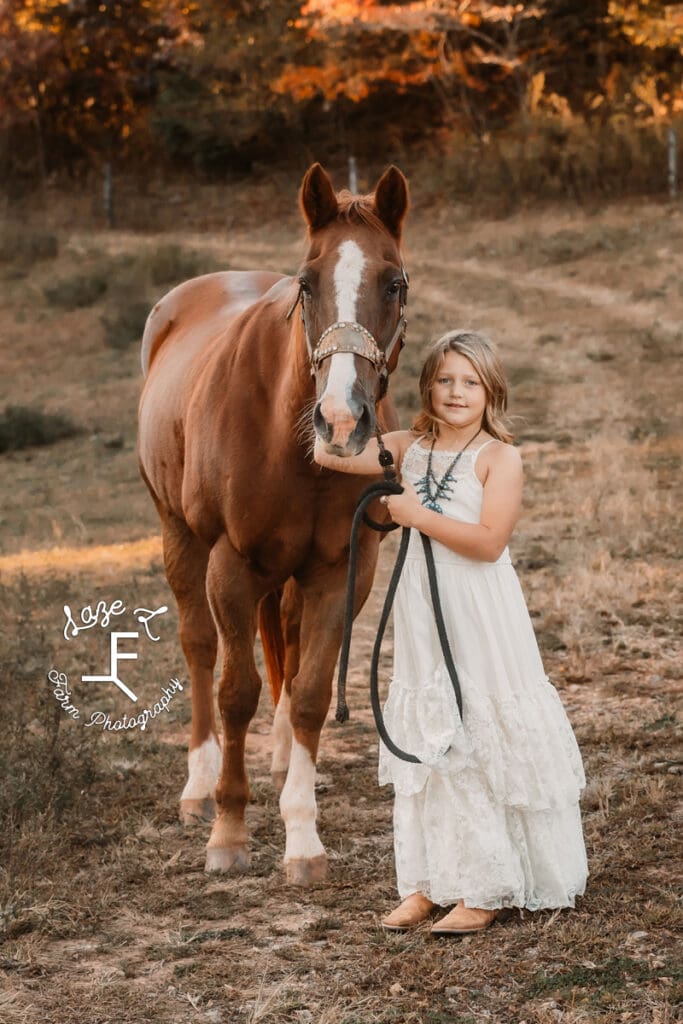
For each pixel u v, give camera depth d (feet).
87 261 81.82
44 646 19.35
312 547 12.89
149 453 16.85
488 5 96.84
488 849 10.31
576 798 10.86
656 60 100.58
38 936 10.96
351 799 14.35
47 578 26.63
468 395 10.87
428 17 98.02
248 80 107.14
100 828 13.67
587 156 83.97
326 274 11.09
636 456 33.83
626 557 24.36
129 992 9.83
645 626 20.26
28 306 72.18
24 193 105.70
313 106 108.27
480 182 87.45
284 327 12.59
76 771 14.78
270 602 15.71
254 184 104.94
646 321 54.54
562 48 102.68
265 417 12.56
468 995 9.36
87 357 61.05
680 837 12.17
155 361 18.35
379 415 12.95
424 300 63.77
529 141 87.92
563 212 80.53
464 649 10.61
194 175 108.58
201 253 79.30
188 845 13.42
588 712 16.67
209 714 15.17
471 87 103.76
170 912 11.53
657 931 10.14
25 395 54.19
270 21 106.93
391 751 10.27
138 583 25.90
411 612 10.82
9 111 111.24
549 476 32.60
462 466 10.90
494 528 10.62
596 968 9.57
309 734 12.78
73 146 113.09
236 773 12.95
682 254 65.87
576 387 44.73
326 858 12.46
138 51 112.98
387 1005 9.29
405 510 10.61
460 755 10.41
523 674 10.73
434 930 10.39
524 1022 8.89
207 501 13.23
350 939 10.59
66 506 35.96
